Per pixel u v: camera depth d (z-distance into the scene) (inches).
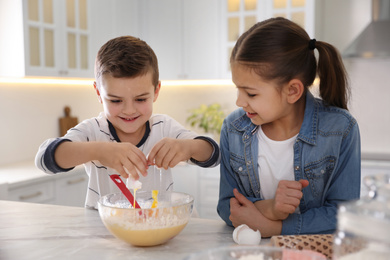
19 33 98.3
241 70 38.0
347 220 19.8
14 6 98.3
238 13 128.9
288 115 43.2
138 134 52.1
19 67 99.1
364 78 131.9
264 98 38.4
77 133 48.4
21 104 115.3
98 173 50.7
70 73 111.3
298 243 31.0
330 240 31.3
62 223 40.3
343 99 42.8
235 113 46.8
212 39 133.3
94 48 120.0
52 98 125.0
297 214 39.4
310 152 41.8
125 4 133.3
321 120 42.1
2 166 107.9
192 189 124.3
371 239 18.9
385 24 123.6
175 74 139.1
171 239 35.6
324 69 41.7
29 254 32.2
